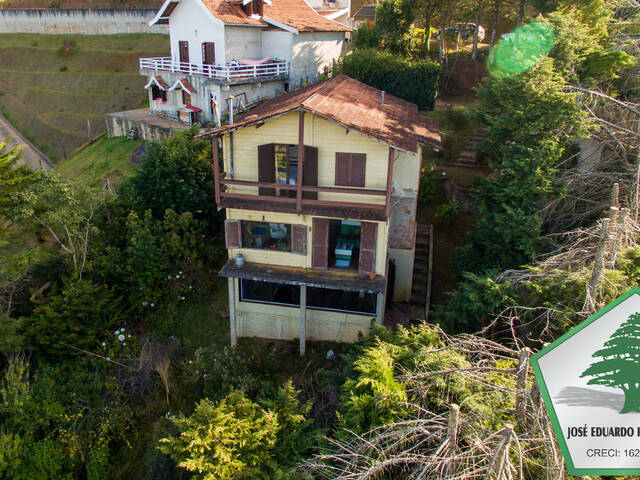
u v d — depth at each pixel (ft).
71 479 53.06
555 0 88.84
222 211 78.28
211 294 71.20
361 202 55.77
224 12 109.91
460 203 81.20
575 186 59.98
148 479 50.78
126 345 65.26
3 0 241.55
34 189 66.33
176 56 118.11
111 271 69.10
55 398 58.08
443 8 118.83
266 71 112.98
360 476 30.14
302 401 52.34
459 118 98.89
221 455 39.06
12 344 59.47
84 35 208.44
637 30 77.92
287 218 57.72
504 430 24.80
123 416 57.00
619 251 42.60
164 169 74.74
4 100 189.06
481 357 41.32
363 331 61.31
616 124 65.46
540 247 56.59
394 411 36.01
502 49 68.33
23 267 71.10
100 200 71.92
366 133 49.88
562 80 58.03
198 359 59.88
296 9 130.11
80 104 177.37
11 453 52.60
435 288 69.72
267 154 55.72
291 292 63.00
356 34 126.93
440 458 27.89
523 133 58.85
